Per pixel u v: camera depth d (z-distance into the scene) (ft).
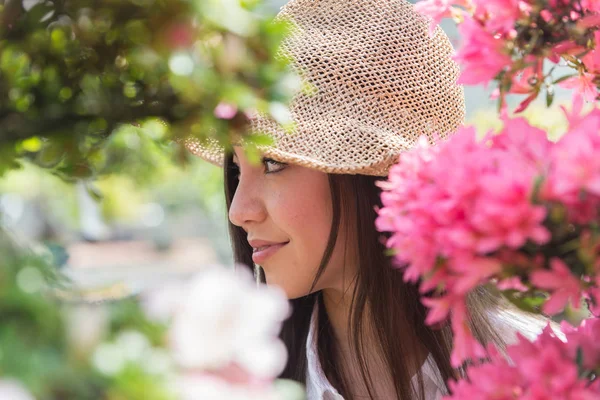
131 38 1.93
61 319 1.48
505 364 2.17
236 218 3.51
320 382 3.78
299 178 3.42
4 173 2.10
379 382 3.76
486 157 1.93
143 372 1.43
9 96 1.95
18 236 1.86
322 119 3.31
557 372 2.01
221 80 1.91
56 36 1.95
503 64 2.29
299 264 3.50
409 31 3.59
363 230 3.49
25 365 1.36
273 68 2.01
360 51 3.45
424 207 1.92
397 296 3.58
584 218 1.83
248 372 1.53
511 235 1.78
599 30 2.31
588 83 2.51
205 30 1.91
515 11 2.26
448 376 3.61
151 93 2.03
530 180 1.79
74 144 1.99
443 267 1.97
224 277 1.57
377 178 3.51
